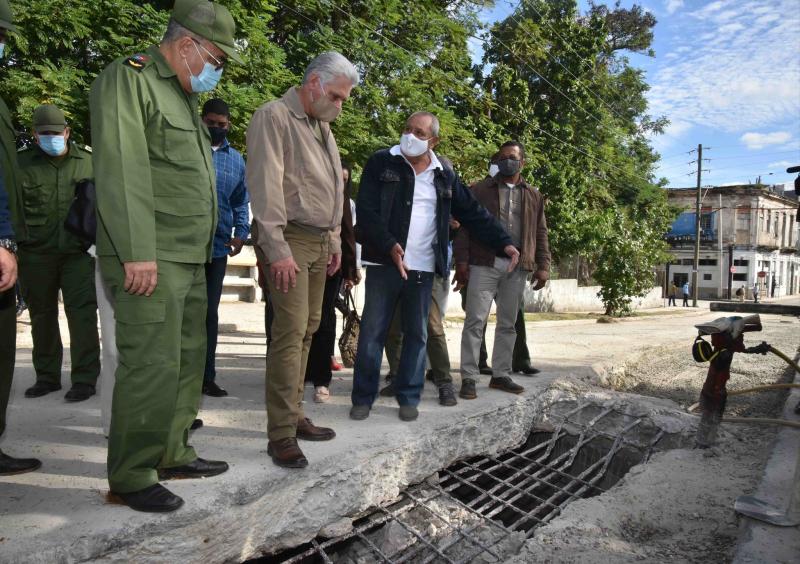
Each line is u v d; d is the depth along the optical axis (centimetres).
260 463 275
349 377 480
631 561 254
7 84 658
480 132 1594
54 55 762
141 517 218
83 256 374
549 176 1828
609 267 1841
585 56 2075
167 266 220
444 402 396
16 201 246
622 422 444
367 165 362
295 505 269
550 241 1877
